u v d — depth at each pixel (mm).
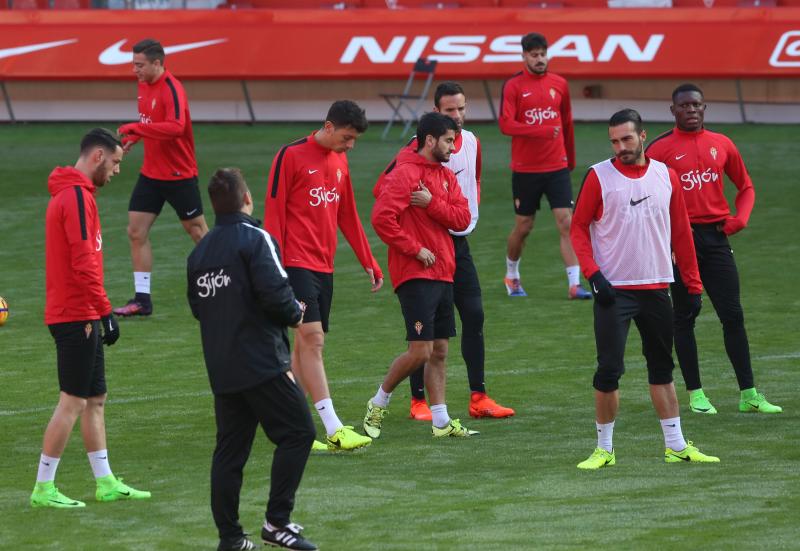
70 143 83938
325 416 26219
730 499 21547
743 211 29750
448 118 27359
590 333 38438
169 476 24391
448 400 31203
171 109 41500
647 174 24484
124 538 20078
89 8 100062
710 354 35625
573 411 29703
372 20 92125
